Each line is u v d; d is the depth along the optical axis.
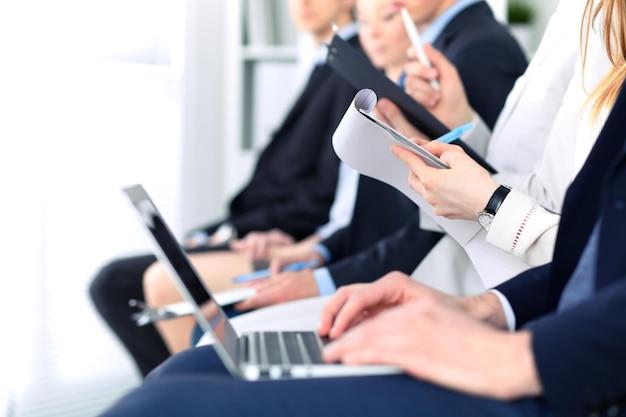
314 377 0.75
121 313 2.41
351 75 1.48
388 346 0.73
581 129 1.17
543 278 1.04
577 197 0.90
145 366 2.43
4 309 2.88
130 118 3.21
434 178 1.15
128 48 3.18
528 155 1.48
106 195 3.13
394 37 2.10
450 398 0.71
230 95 3.60
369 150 1.17
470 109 1.65
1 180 2.88
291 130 2.77
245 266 2.39
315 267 2.11
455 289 1.56
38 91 2.96
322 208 2.57
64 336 2.99
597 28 1.27
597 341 0.65
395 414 0.71
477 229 1.25
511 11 2.59
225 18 3.61
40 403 2.91
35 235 2.96
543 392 0.67
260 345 0.89
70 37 3.03
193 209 3.58
